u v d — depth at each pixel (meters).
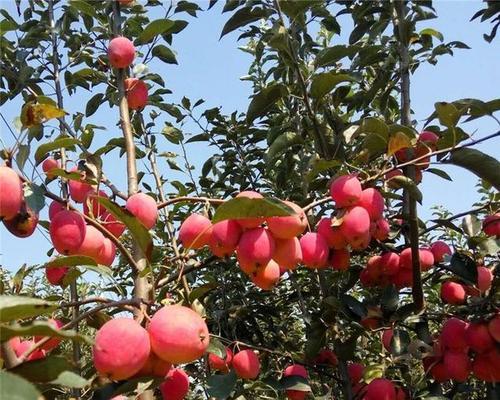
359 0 1.22
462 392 1.13
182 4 1.26
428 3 1.15
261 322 1.49
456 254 1.04
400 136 0.82
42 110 0.62
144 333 0.54
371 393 0.95
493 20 1.25
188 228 0.74
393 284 1.03
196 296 0.70
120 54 0.97
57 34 1.23
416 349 0.95
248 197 0.60
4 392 0.35
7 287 0.80
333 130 1.07
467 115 0.87
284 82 1.22
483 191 1.36
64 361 0.47
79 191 0.77
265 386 0.92
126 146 0.91
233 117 1.53
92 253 0.71
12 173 0.58
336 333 1.04
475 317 0.99
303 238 0.83
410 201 0.96
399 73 1.06
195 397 1.28
